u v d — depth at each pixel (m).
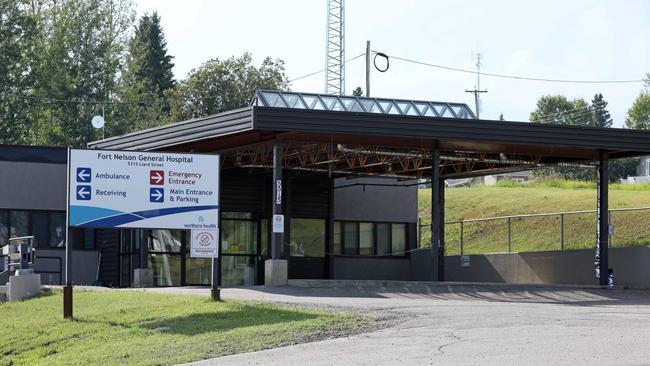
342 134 29.05
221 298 23.25
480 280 39.31
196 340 17.59
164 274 37.28
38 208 37.09
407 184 40.50
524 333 16.81
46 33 69.44
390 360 14.32
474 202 56.28
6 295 26.34
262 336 17.50
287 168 34.59
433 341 16.06
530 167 36.28
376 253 41.72
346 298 24.69
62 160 37.56
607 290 30.55
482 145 32.03
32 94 66.88
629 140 30.89
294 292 26.66
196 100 75.88
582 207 50.12
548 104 118.19
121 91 71.31
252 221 38.94
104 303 22.89
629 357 13.82
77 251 37.59
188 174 22.19
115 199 21.64
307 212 39.72
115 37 70.56
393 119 28.47
